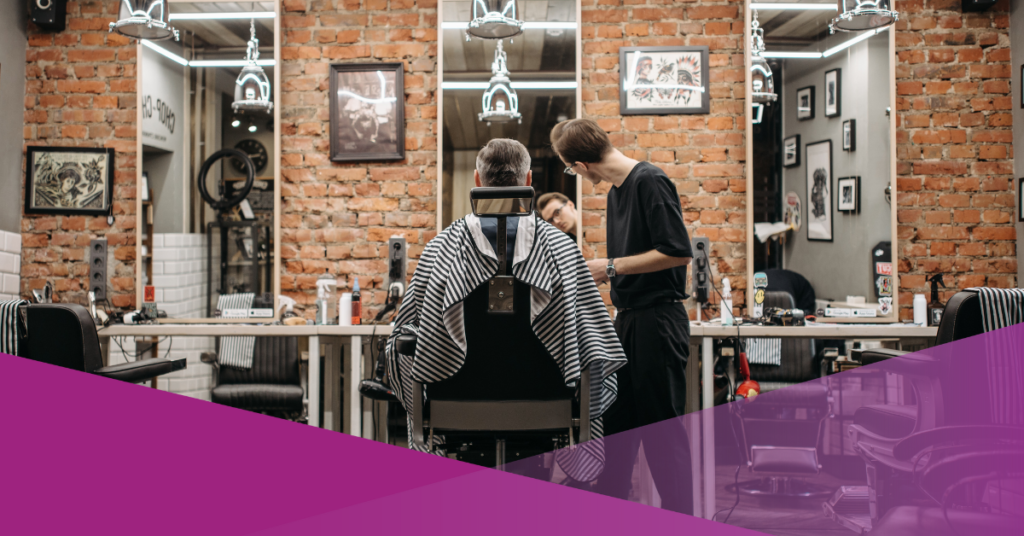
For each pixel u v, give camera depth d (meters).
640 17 3.75
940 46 3.72
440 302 1.65
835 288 3.66
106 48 3.81
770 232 3.66
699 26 3.74
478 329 1.67
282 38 3.80
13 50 3.71
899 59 3.73
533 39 3.73
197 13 3.78
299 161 3.79
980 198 3.70
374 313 3.77
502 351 1.68
